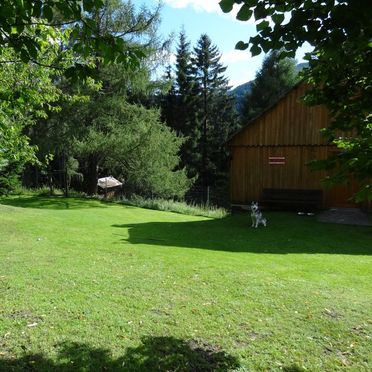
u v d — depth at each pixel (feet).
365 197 11.76
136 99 92.07
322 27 8.69
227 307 18.67
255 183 64.13
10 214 46.50
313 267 27.66
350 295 21.39
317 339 16.15
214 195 101.45
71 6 9.97
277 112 62.59
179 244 35.35
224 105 168.86
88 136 75.00
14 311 16.97
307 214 58.59
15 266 23.54
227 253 31.71
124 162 82.79
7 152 28.17
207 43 167.84
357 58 10.71
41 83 26.27
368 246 37.55
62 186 92.94
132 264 25.31
